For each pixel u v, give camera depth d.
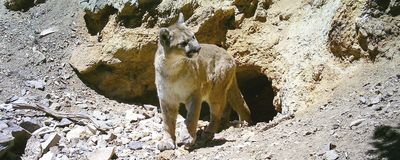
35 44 13.52
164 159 9.16
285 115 10.23
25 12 14.55
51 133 10.10
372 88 9.10
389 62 9.66
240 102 11.84
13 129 9.65
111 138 10.16
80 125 10.70
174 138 10.06
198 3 13.15
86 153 9.52
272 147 8.32
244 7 13.22
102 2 13.63
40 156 9.43
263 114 14.54
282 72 11.92
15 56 13.02
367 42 10.04
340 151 7.36
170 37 9.41
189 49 9.36
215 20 13.09
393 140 7.32
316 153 7.50
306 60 11.33
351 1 10.52
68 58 13.45
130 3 13.16
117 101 12.99
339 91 9.75
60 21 14.30
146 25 13.20
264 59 12.59
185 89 9.89
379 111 8.27
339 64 10.59
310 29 11.80
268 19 13.02
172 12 13.09
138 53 12.99
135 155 9.50
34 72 12.70
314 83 10.74
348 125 8.11
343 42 10.47
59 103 11.64
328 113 8.98
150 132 10.66
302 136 8.33
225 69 10.88
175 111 10.12
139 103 13.24
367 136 7.60
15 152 9.53
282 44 12.31
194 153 9.26
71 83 12.86
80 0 14.54
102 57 13.05
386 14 10.12
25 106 10.89
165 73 9.73
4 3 14.56
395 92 8.69
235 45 13.06
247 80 14.04
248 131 10.25
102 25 13.80
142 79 13.24
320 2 12.01
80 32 14.08
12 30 13.85
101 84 13.09
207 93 10.57
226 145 9.34
